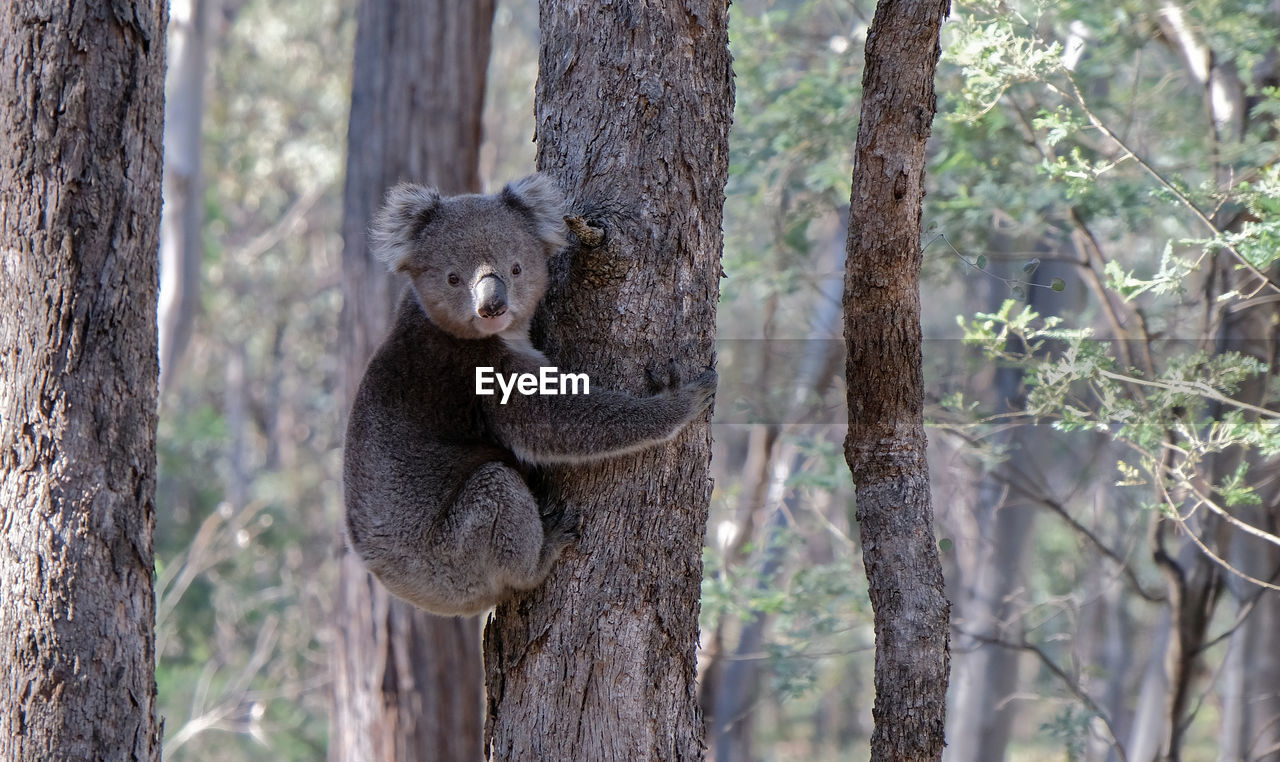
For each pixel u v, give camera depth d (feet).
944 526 38.91
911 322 13.04
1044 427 28.27
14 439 12.87
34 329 12.86
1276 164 20.51
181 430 68.08
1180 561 26.78
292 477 73.56
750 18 32.35
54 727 12.57
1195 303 24.49
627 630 12.98
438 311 14.83
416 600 15.20
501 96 78.69
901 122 12.48
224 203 84.43
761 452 38.22
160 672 54.34
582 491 13.41
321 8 77.46
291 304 88.94
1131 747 34.65
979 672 35.35
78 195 12.87
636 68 13.10
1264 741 24.81
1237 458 23.73
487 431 14.87
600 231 12.83
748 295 41.19
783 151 30.94
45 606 12.64
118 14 13.05
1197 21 23.79
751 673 44.14
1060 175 20.80
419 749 32.04
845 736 82.12
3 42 12.91
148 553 13.39
